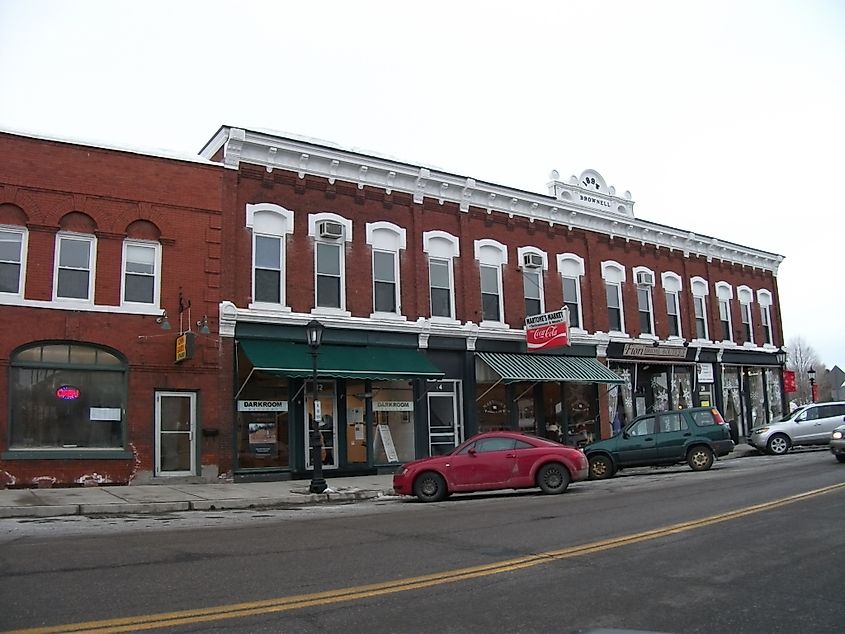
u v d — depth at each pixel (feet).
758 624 19.47
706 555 27.94
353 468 70.03
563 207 91.45
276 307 67.15
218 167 65.72
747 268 121.39
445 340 78.23
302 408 67.97
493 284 84.48
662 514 38.68
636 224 100.94
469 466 53.88
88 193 59.52
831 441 67.46
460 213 81.92
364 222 74.23
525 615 20.44
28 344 56.18
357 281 72.84
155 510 47.96
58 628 19.12
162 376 60.70
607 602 21.67
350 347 71.36
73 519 43.16
